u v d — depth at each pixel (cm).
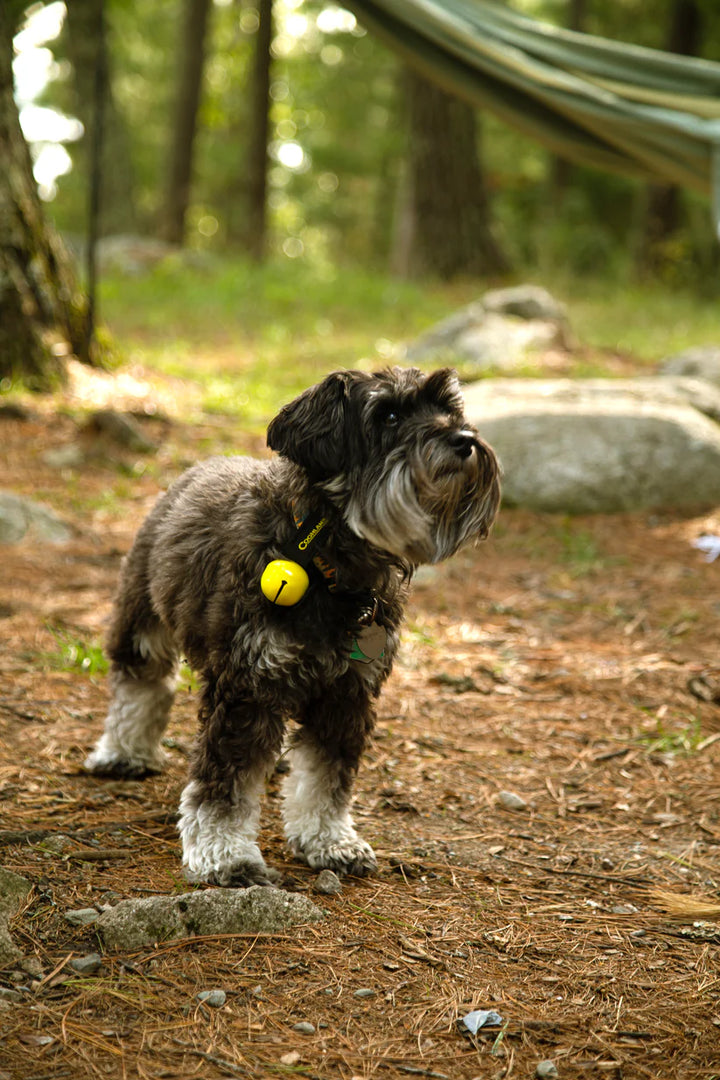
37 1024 363
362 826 541
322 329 1889
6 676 687
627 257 3500
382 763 612
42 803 536
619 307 2320
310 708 492
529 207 3991
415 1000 392
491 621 844
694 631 823
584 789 597
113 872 473
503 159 4262
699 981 414
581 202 3562
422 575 924
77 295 1345
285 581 432
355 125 4616
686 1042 374
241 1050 357
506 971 416
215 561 473
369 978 405
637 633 823
